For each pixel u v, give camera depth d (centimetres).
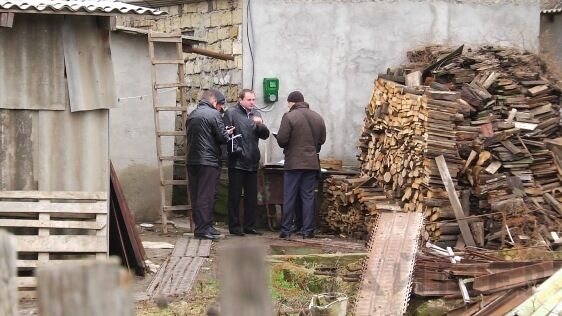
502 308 877
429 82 1341
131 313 361
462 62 1342
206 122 1246
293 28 1480
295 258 1088
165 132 1309
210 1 1536
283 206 1341
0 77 947
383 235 1016
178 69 1337
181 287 979
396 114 1287
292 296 970
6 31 946
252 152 1320
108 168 980
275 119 1480
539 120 1242
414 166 1212
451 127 1194
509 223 1130
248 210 1341
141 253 1043
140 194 1410
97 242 941
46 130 961
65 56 959
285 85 1481
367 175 1380
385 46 1513
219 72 1525
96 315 349
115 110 1392
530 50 1515
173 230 1343
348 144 1506
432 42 1530
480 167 1181
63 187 966
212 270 1067
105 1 1012
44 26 955
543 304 793
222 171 1470
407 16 1521
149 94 1416
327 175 1421
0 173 952
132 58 1402
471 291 936
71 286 348
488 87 1266
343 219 1356
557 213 1155
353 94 1506
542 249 1047
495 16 1557
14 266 406
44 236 934
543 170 1191
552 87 1267
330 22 1495
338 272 1038
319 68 1494
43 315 349
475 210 1188
